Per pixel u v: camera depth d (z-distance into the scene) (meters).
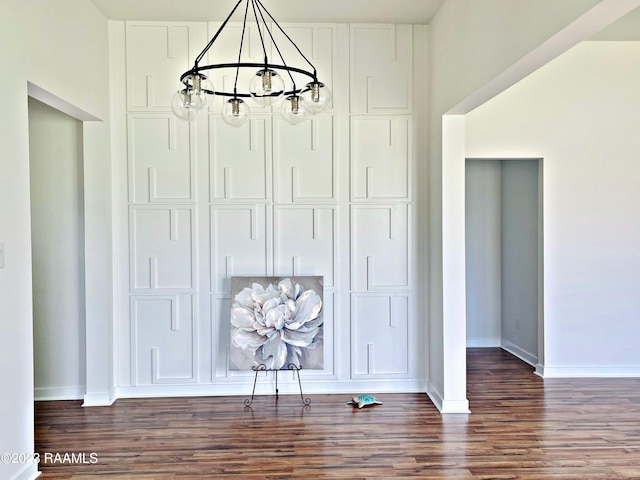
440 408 3.99
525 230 5.41
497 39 2.93
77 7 3.62
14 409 2.75
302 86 4.35
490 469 2.99
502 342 6.10
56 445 3.34
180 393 4.37
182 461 3.10
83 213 4.22
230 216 4.37
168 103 4.30
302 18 4.24
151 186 4.32
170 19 4.24
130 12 4.08
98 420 3.78
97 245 4.14
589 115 4.79
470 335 6.12
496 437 3.45
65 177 4.21
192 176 4.33
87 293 4.13
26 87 2.89
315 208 4.40
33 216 4.19
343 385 4.44
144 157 4.31
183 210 4.34
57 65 3.29
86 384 4.16
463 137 4.02
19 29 2.82
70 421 3.76
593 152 4.80
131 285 4.32
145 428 3.62
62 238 4.21
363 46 4.38
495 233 6.11
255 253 4.38
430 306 4.39
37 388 4.25
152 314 4.35
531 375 4.91
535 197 5.14
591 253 4.82
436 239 4.20
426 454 3.19
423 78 4.40
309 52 4.35
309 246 4.40
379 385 4.46
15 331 2.77
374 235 4.43
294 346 4.25
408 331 4.46
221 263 4.37
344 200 4.41
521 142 4.78
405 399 4.25
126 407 4.07
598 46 4.78
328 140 4.39
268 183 4.36
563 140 4.80
